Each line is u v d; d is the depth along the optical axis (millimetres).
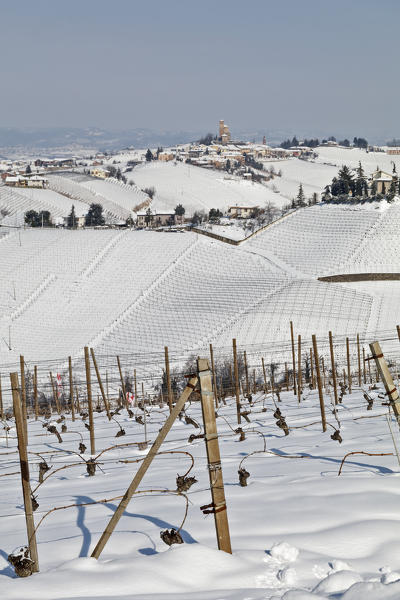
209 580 10383
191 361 124438
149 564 10773
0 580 10820
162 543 12109
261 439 27062
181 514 14156
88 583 10219
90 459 25766
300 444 23969
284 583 10141
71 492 19406
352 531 11875
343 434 25594
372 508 13195
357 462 18484
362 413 32969
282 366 118875
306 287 183625
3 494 21109
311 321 164750
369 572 10273
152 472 21094
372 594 9016
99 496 17797
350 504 13586
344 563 10469
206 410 11891
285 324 163625
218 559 10930
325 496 14477
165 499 15969
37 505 16859
